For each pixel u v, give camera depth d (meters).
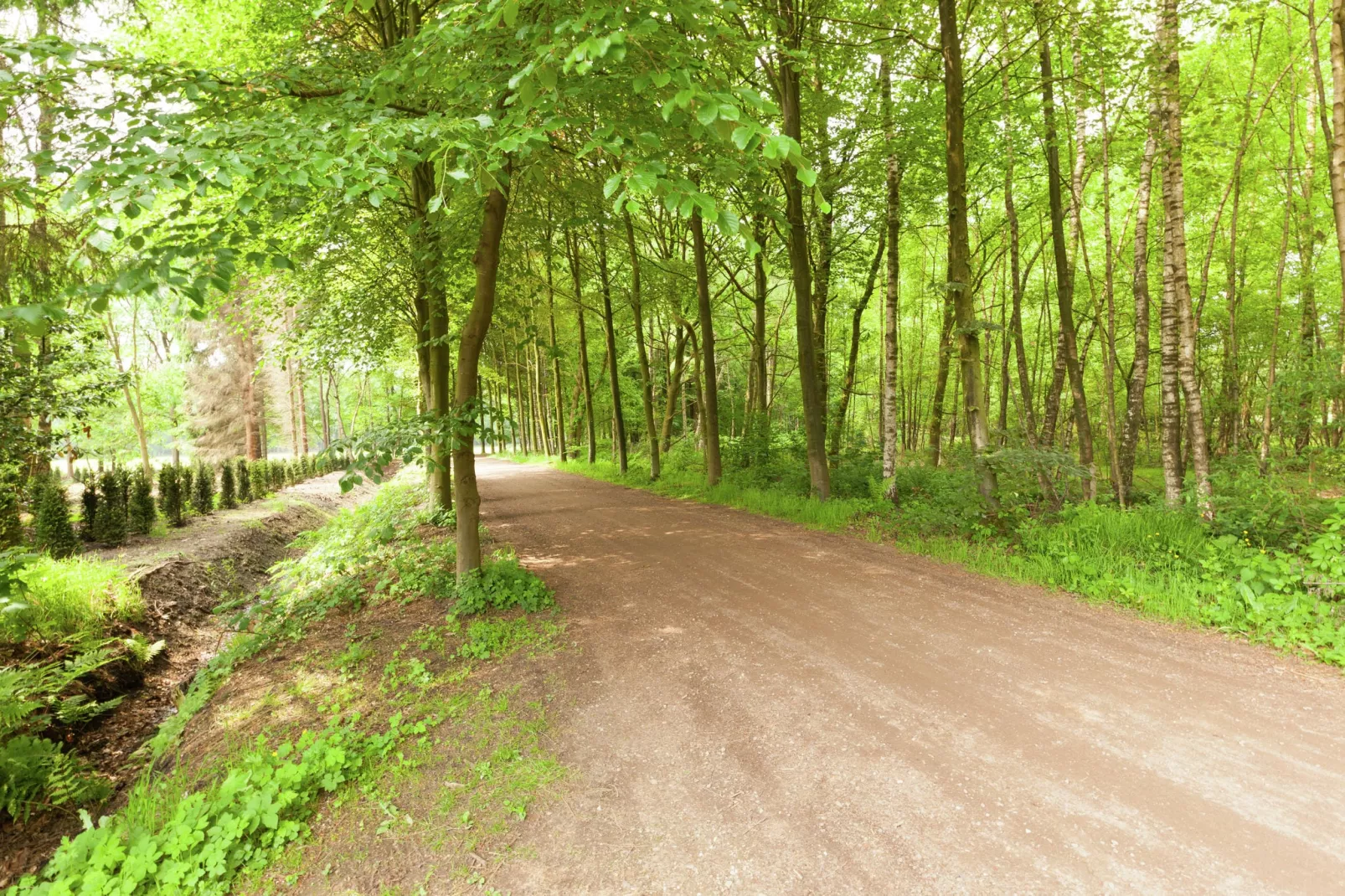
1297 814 2.84
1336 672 4.27
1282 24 10.60
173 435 26.45
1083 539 7.36
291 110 4.46
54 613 6.08
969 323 8.85
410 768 3.60
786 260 15.65
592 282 19.72
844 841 2.83
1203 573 6.05
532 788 3.37
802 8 10.55
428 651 5.38
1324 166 12.02
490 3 3.01
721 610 6.13
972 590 6.48
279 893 2.70
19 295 6.32
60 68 3.18
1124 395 22.08
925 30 10.36
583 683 4.64
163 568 8.37
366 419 39.78
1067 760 3.36
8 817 3.86
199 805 3.13
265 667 5.45
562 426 27.20
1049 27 9.34
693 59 3.06
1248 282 16.67
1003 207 16.84
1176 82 8.35
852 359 16.52
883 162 12.05
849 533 9.62
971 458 9.33
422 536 10.27
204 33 9.34
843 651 4.97
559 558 8.71
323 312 11.30
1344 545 5.20
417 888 2.69
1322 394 6.78
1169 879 2.49
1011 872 2.58
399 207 9.62
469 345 6.38
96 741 5.16
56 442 8.75
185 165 2.80
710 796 3.22
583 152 3.07
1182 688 4.13
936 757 3.44
